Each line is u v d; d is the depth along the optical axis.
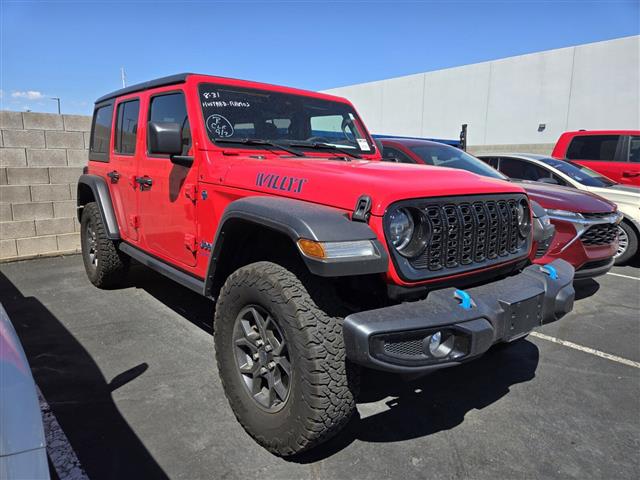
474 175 2.81
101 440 2.47
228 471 2.26
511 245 2.70
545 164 7.01
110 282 4.93
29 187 6.17
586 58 18.23
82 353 3.48
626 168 8.54
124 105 4.25
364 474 2.26
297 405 2.14
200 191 3.06
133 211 4.07
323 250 1.97
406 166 2.87
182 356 3.45
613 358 3.67
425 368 2.05
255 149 3.24
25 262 6.15
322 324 2.11
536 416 2.81
